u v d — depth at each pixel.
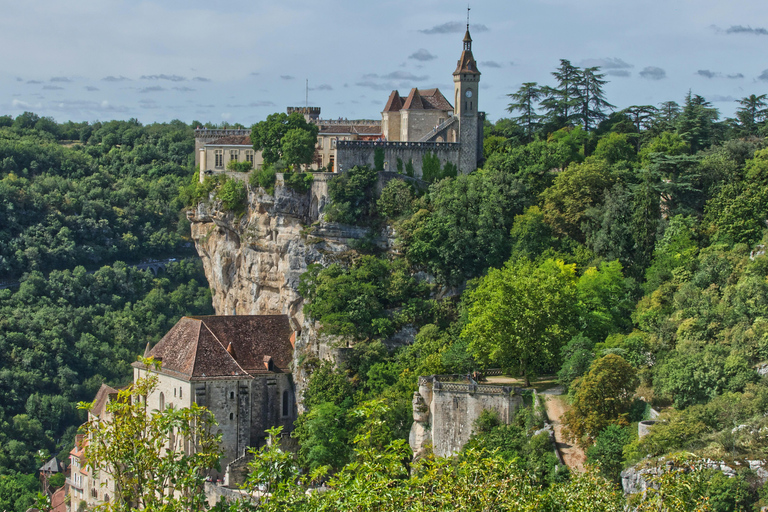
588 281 188.50
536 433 153.50
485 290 180.88
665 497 104.00
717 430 133.00
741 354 147.00
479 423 161.12
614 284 192.75
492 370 180.38
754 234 196.12
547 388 166.75
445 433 166.12
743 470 120.44
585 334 179.50
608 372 148.88
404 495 99.56
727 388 142.75
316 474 106.81
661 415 142.12
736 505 116.56
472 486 101.62
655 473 119.44
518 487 104.88
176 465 98.19
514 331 170.12
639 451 134.25
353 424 194.62
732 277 177.12
